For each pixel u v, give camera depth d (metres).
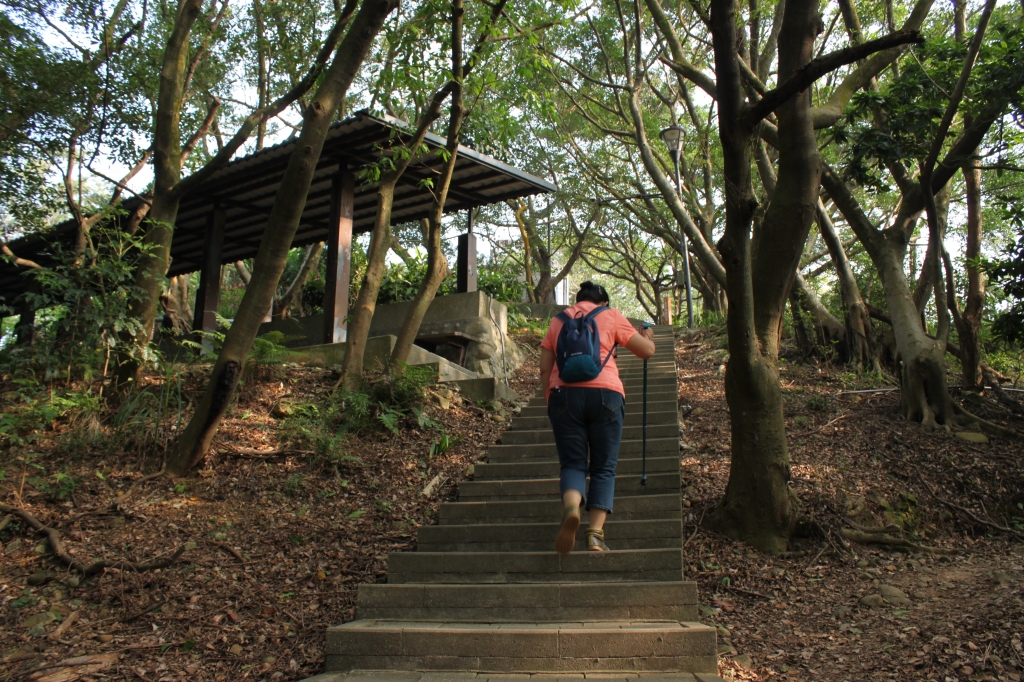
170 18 11.76
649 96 21.30
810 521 5.45
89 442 6.12
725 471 6.38
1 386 7.21
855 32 9.06
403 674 3.46
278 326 12.29
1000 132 8.20
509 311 14.00
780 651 3.96
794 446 6.91
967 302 8.80
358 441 6.98
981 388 8.34
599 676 3.38
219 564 4.84
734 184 4.86
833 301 12.84
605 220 25.83
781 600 4.64
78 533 4.98
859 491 6.05
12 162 9.47
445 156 8.12
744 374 5.46
